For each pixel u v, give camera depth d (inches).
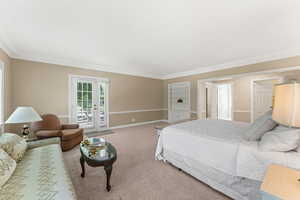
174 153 84.5
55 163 55.1
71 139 112.2
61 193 37.5
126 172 79.4
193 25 80.5
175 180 71.7
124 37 96.0
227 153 58.2
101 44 108.3
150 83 239.6
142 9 66.1
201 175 68.8
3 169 41.3
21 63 129.6
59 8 65.1
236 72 158.4
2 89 104.7
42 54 133.1
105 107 187.5
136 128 197.2
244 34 91.7
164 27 82.6
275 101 38.2
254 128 61.0
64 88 154.0
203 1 60.6
